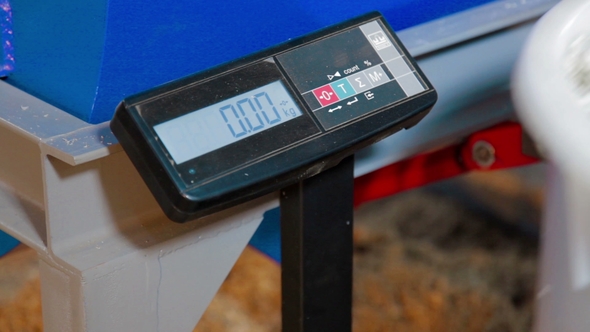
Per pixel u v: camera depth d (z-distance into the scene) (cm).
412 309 130
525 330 123
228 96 50
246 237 63
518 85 42
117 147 49
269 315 131
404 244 147
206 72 51
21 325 126
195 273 60
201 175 46
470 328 125
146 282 56
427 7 76
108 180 53
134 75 56
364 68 56
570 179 42
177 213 47
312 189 62
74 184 51
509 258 142
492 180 163
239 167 48
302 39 55
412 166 100
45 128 50
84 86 55
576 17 43
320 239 64
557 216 47
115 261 53
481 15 74
